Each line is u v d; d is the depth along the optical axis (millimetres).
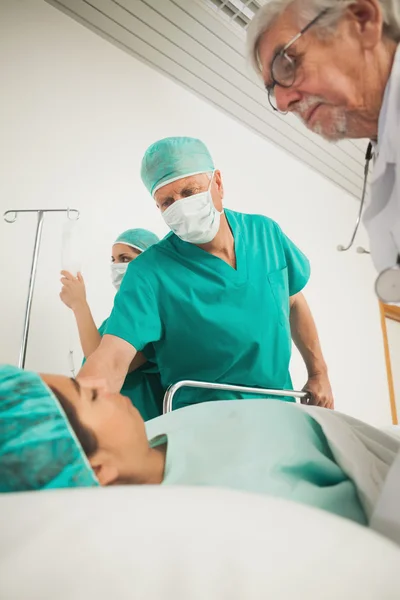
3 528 259
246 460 608
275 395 1555
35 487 430
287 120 2588
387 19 887
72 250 1633
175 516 283
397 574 275
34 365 1482
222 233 1647
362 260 3041
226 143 2406
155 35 2115
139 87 2123
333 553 277
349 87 937
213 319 1488
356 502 596
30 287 1448
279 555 264
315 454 642
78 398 539
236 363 1494
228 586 236
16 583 220
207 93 2379
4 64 1736
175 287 1510
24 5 1855
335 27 904
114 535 257
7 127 1673
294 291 1758
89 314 1596
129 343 1389
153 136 2094
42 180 1691
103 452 526
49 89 1819
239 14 2105
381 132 880
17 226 1585
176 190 1565
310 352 1779
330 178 3010
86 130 1871
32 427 456
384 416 2791
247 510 306
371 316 2957
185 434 656
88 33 2023
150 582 231
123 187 1902
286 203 2629
